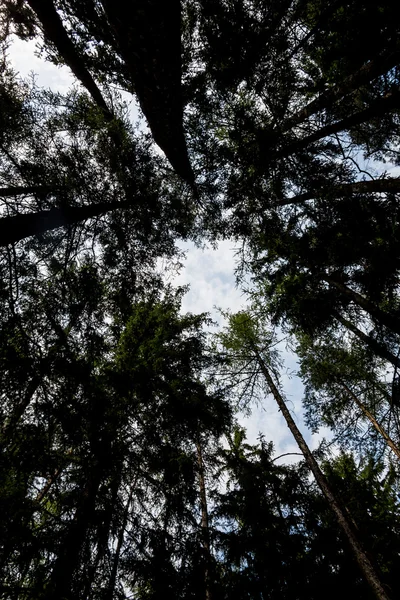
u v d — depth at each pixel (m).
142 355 6.04
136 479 5.66
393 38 3.85
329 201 4.57
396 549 6.97
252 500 6.85
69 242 4.91
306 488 7.18
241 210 5.46
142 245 5.74
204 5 3.76
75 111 5.03
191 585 4.46
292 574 5.62
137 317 6.47
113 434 4.60
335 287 5.94
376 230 4.41
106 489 4.66
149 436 5.46
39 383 3.56
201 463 6.69
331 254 4.89
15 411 3.41
